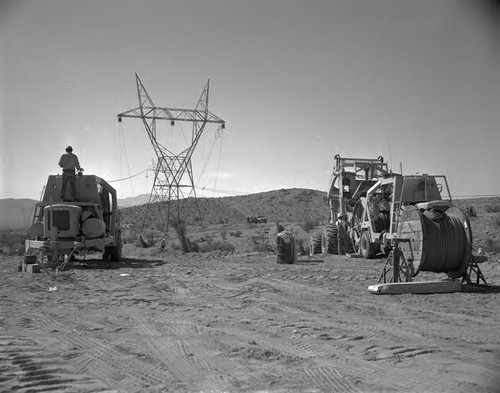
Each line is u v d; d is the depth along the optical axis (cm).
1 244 3578
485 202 5000
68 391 576
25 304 1143
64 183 2119
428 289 1264
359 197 2517
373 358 698
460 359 689
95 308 1091
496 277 1538
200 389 586
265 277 1617
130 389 586
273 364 677
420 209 1351
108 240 2120
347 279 1543
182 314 1018
